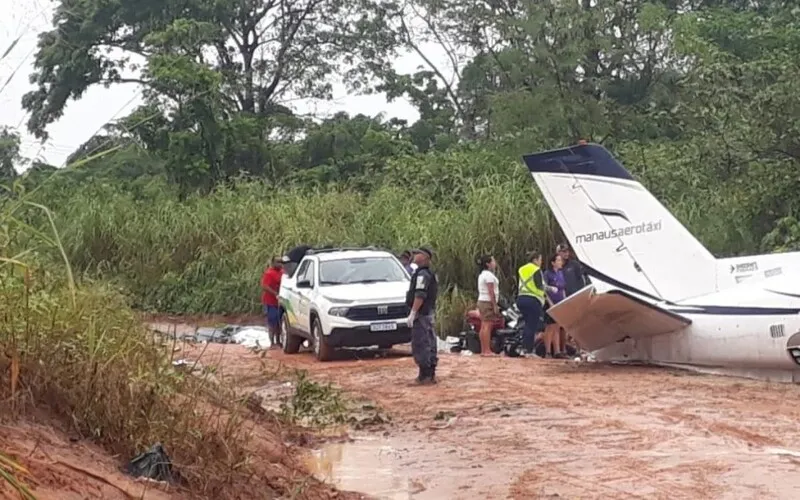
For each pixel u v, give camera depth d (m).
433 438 11.13
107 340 7.33
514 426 11.63
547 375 15.81
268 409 12.26
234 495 7.21
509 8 48.03
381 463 9.88
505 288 24.95
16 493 5.39
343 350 20.17
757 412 12.02
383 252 20.67
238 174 40.34
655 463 9.53
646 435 10.86
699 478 8.87
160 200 33.09
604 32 35.19
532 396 13.70
